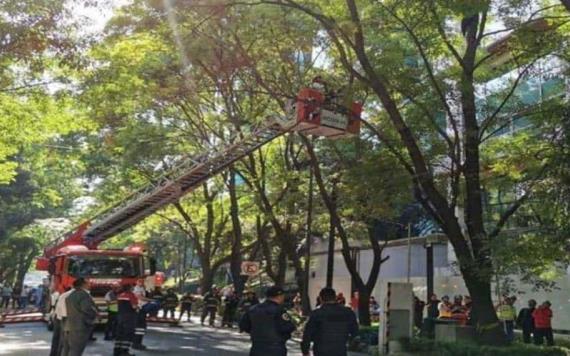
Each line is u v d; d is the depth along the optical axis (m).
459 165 16.06
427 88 16.14
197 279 61.19
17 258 50.41
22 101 18.19
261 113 22.62
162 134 27.23
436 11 14.92
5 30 13.10
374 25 15.95
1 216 41.16
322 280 42.47
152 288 24.30
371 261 36.75
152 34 17.20
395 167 16.39
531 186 12.87
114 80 16.80
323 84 16.75
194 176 21.33
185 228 41.78
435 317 20.61
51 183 41.34
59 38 13.84
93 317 10.68
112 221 24.20
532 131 17.20
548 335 18.30
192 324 29.83
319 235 34.56
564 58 14.61
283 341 7.55
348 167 18.42
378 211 18.50
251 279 40.03
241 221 37.59
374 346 17.95
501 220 14.88
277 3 15.01
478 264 14.17
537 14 15.76
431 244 29.36
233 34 18.17
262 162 26.16
